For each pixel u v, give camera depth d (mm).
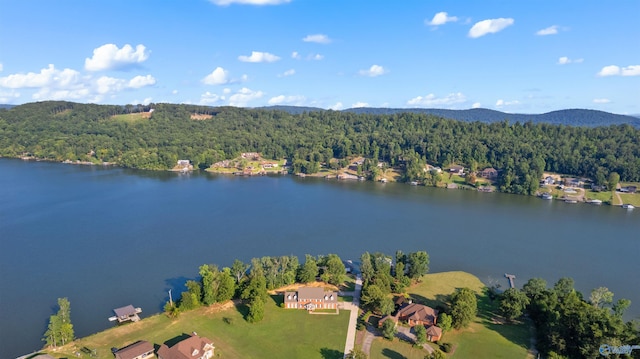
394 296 143500
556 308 121000
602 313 109500
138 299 140500
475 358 109500
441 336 117562
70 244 190125
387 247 196375
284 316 129000
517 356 110625
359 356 102438
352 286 151250
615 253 192250
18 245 187875
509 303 126062
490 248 196750
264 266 148500
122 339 114500
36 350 111750
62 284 150375
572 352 106250
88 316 129375
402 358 108438
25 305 135500
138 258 175250
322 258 160000
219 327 121812
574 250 195375
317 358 108125
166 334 117250
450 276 162875
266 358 107688
